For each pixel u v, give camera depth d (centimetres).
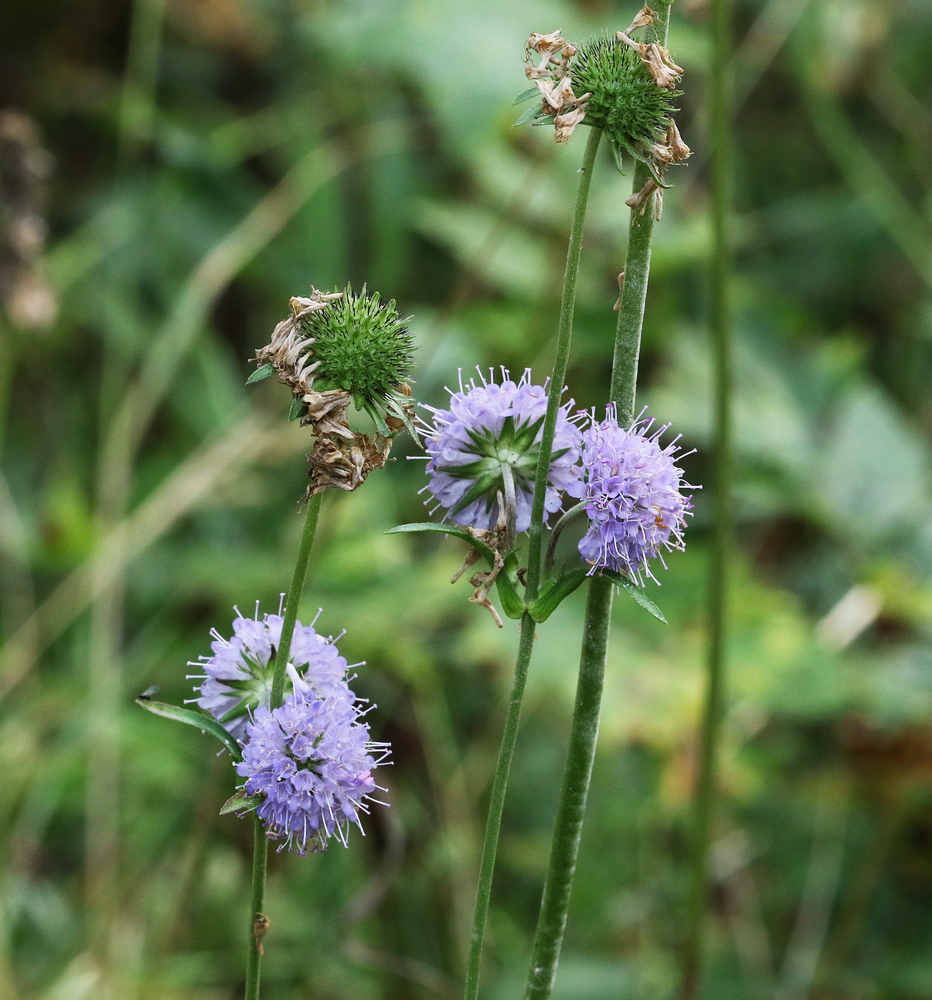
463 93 138
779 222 191
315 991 120
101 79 180
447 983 113
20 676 134
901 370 187
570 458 79
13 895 122
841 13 174
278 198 157
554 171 152
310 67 174
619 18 155
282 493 158
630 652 125
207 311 164
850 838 137
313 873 124
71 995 115
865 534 143
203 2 174
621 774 137
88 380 174
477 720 145
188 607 149
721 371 103
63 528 140
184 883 123
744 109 199
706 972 125
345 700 78
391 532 78
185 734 134
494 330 152
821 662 123
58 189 179
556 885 80
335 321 78
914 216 172
